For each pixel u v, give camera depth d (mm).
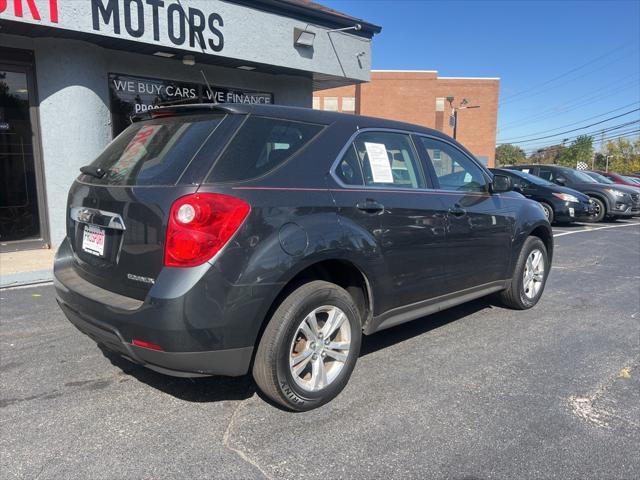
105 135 8523
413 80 41250
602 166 69375
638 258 8906
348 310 3273
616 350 4312
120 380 3555
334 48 10922
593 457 2729
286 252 2859
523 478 2541
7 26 7059
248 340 2795
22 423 2967
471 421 3076
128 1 7824
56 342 4258
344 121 3557
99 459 2625
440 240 3996
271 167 3000
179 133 3098
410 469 2590
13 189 8117
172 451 2707
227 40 9109
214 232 2641
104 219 3014
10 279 6176
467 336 4602
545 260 5582
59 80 7887
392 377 3682
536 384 3615
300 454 2701
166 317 2596
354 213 3303
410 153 4000
